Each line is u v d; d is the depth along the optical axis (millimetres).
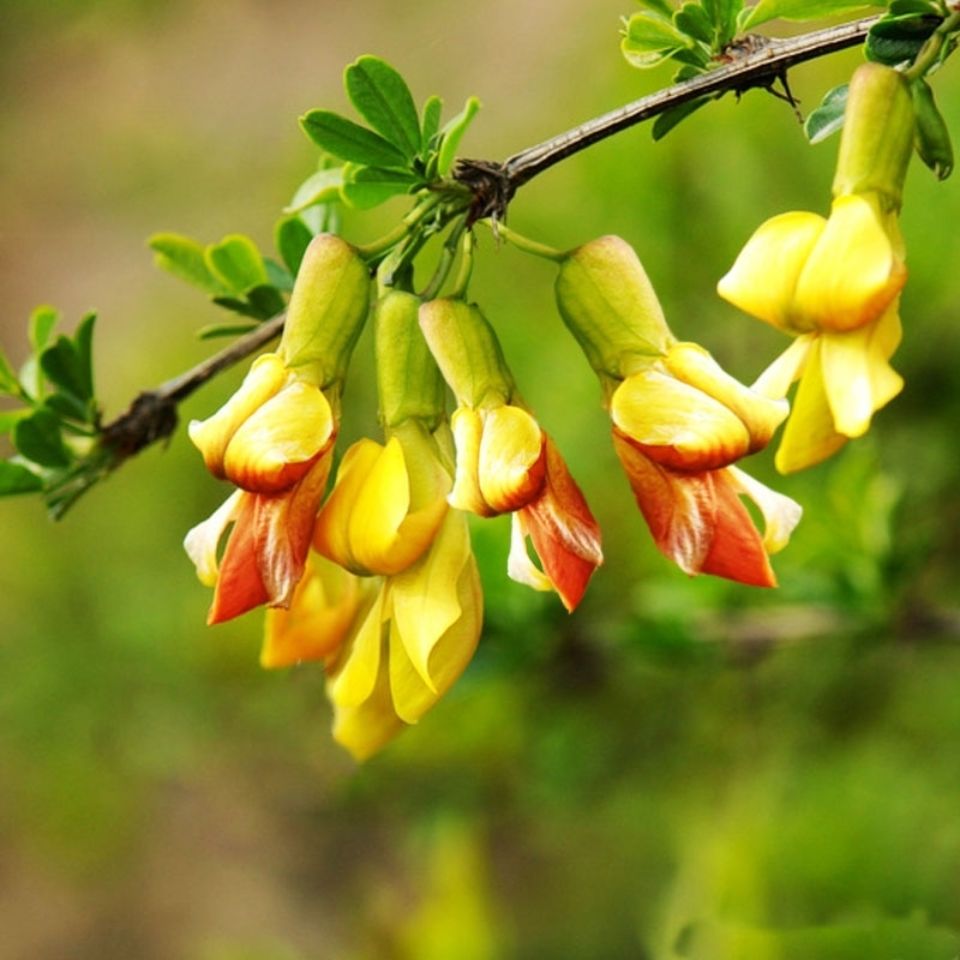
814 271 275
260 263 325
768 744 435
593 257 286
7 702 618
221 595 281
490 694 426
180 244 328
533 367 473
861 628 379
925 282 442
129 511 623
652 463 281
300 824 665
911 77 281
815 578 378
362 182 292
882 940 311
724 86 292
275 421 281
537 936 551
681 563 279
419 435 287
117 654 604
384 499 284
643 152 469
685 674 409
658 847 521
